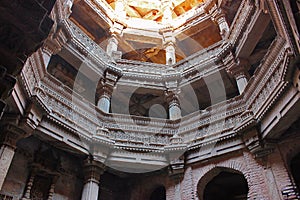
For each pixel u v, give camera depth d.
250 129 10.75
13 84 3.41
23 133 9.41
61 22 13.15
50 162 11.30
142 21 21.05
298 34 5.20
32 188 10.55
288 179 9.24
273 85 9.63
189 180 11.79
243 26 13.34
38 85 10.31
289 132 10.09
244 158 10.88
